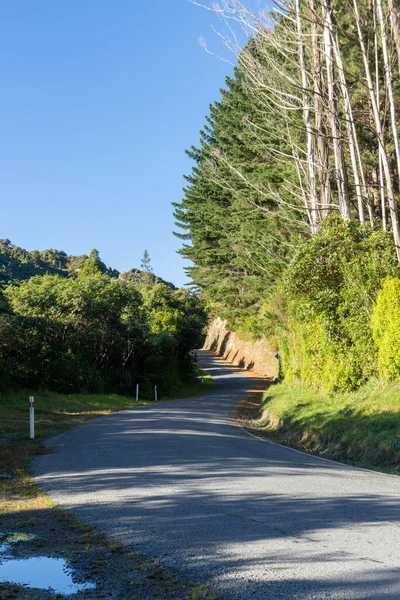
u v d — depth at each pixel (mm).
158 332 50625
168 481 8734
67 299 36969
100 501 7500
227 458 11328
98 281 40219
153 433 16031
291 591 4141
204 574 4613
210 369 71250
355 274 18906
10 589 4484
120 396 36188
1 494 8188
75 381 34938
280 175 32875
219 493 7742
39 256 148000
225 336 93188
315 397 20719
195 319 58750
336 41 20609
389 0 16438
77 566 5004
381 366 16781
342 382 18766
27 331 32531
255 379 55281
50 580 4688
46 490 8406
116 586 4504
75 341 36969
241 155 42156
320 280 20406
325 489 8031
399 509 6621
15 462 11109
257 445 14414
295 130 28781
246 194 39781
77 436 15625
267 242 38406
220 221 49062
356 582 4246
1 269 108375
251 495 7582
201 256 54406
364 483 8695
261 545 5258
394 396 14938
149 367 45562
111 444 13594
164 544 5465
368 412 14680
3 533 6160
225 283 55219
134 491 8055
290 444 15789
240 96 40406
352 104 26500
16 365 31469
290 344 28672
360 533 5555
